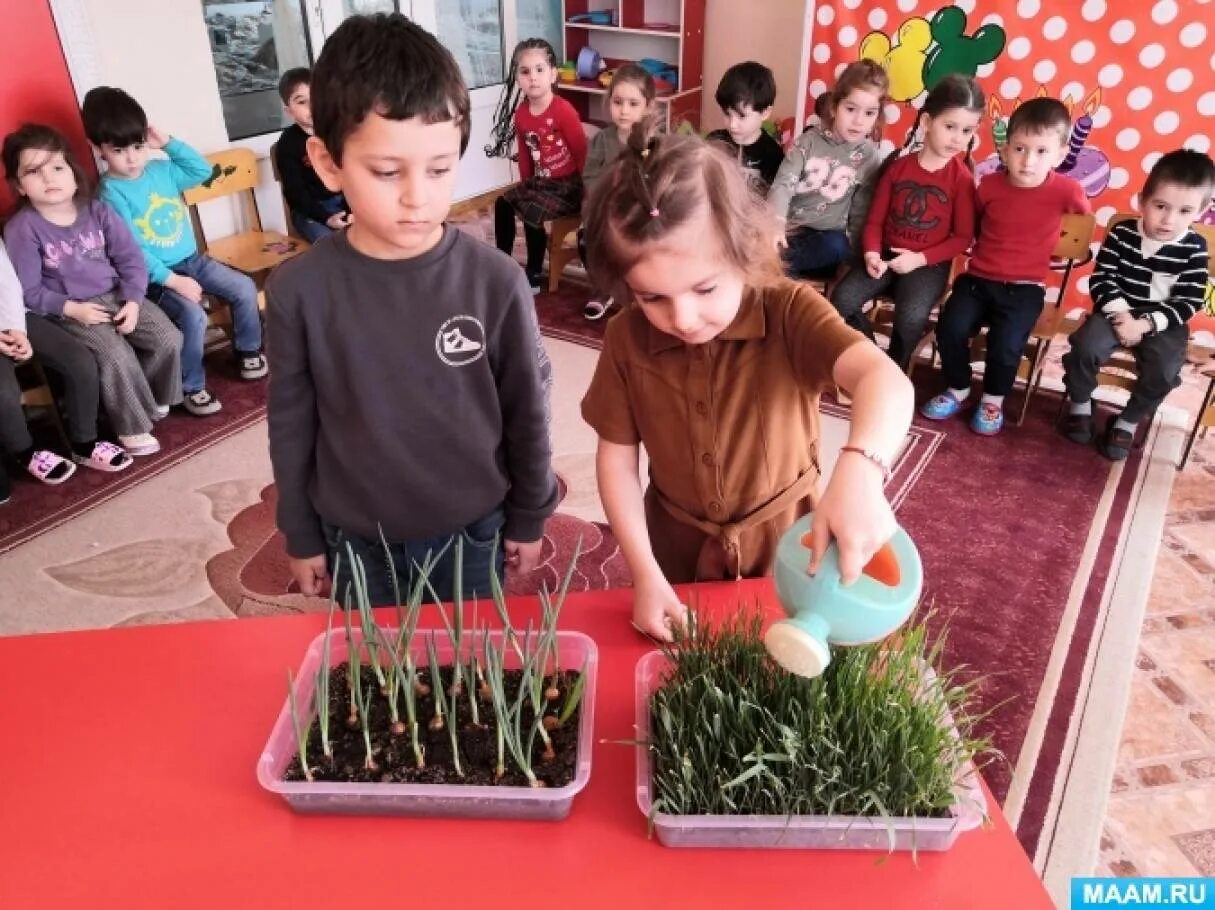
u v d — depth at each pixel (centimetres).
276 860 69
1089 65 278
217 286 277
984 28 288
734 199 79
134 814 73
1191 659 178
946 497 228
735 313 86
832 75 319
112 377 239
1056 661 177
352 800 72
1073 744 159
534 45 335
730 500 105
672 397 101
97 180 282
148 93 292
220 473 240
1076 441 252
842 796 67
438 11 391
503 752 74
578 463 241
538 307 340
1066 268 265
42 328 235
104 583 200
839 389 86
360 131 89
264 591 196
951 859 69
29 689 85
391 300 108
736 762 69
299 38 338
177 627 93
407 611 86
